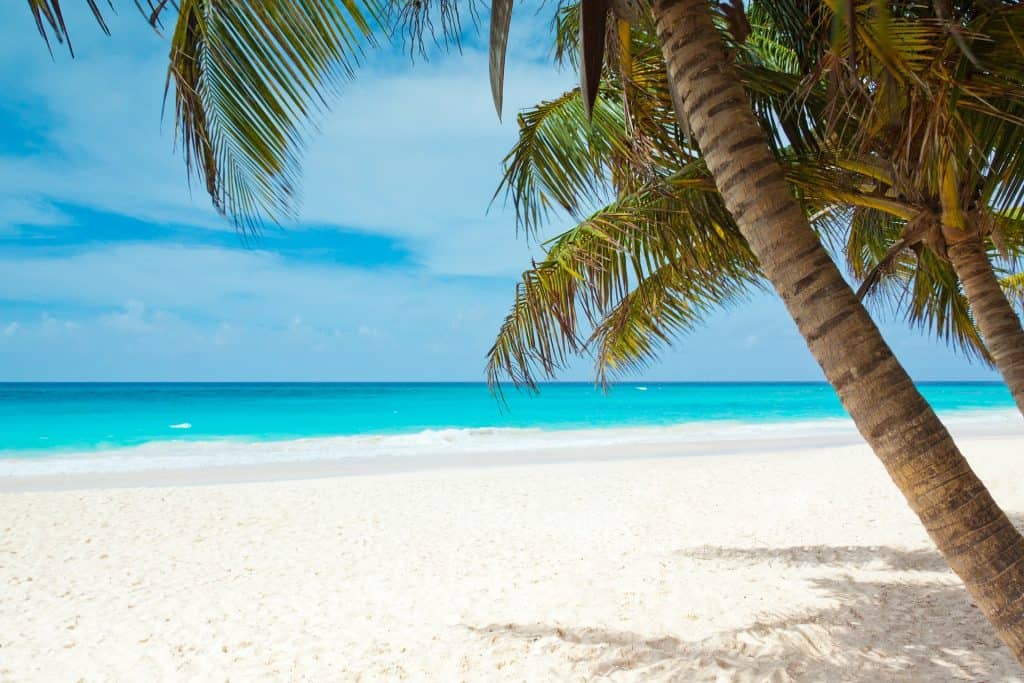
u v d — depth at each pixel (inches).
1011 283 287.1
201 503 399.2
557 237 170.1
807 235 83.9
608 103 170.9
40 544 308.8
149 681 165.8
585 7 92.7
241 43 97.5
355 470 585.9
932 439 78.0
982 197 137.2
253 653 180.1
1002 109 123.3
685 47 90.7
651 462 582.2
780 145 142.9
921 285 211.2
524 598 215.9
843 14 74.4
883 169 141.2
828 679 145.8
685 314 209.0
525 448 764.0
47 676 170.9
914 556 245.0
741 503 373.4
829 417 1368.1
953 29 92.3
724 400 2253.9
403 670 164.9
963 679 142.0
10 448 863.1
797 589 212.4
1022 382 140.7
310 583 245.3
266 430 1195.3
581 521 338.3
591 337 215.6
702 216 140.6
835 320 81.0
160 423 1332.4
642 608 201.0
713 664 156.8
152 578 256.4
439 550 288.0
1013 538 77.1
